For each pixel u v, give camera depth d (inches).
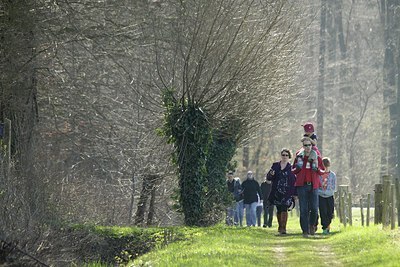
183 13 2566.4
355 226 2128.4
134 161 2970.0
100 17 2479.1
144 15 2544.3
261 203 2997.0
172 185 3016.7
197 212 2507.4
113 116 2915.8
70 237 1755.7
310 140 1860.2
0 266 1261.1
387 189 1833.2
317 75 6501.0
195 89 2488.9
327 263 1346.0
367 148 6806.1
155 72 2800.2
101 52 2522.1
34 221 1573.6
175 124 2496.3
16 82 2333.9
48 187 1999.3
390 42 6131.9
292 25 2861.7
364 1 6924.2
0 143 1738.4
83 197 2502.5
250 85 2655.0
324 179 1999.3
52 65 2588.6
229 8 2541.8
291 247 1604.3
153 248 1835.6
